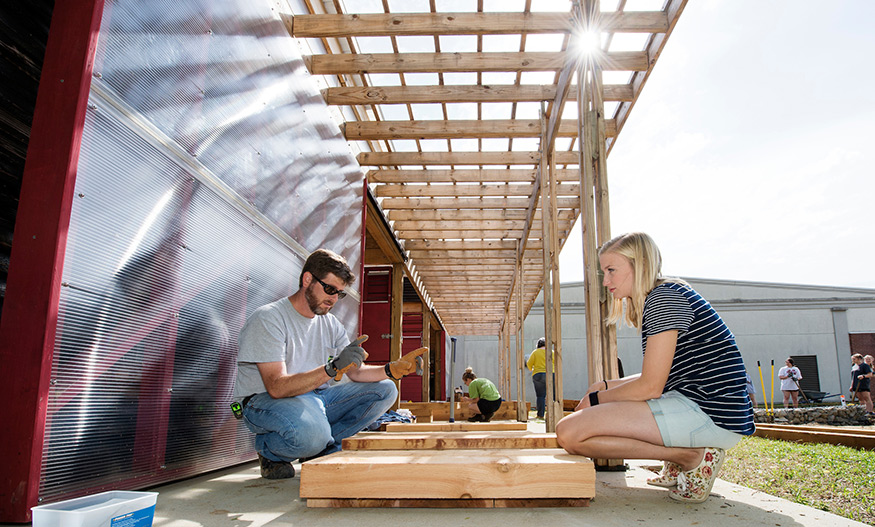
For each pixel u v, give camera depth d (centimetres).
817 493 224
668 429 173
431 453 194
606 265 203
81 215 154
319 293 228
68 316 150
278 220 321
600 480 232
